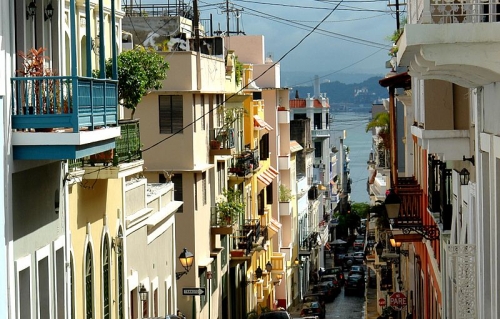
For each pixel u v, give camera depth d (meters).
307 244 86.50
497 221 18.86
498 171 18.72
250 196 56.41
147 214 30.05
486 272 20.31
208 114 44.00
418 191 36.81
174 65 40.19
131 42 39.50
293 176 79.75
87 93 18.09
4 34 16.81
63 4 20.94
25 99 17.33
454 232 26.69
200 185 41.91
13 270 17.17
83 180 22.98
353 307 77.19
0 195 16.53
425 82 24.31
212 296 44.44
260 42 75.00
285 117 75.25
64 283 20.48
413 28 16.56
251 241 51.84
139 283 29.34
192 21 49.75
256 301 59.00
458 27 16.53
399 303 48.06
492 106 19.00
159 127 40.53
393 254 56.94
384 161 62.75
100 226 24.73
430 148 24.12
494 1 17.45
